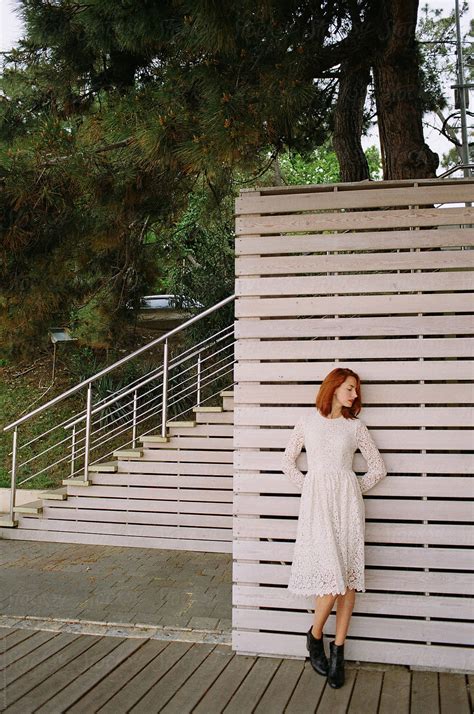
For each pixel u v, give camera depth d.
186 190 6.71
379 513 3.60
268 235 3.90
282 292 3.79
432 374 3.62
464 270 3.76
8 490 7.33
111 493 6.30
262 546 3.73
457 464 3.57
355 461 3.67
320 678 3.39
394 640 3.57
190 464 6.15
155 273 8.04
